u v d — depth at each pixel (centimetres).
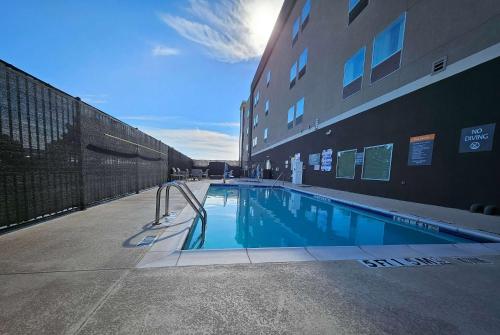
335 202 775
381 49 808
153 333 127
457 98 560
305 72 1455
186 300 160
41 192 365
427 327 138
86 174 496
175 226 360
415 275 213
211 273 204
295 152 1608
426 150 638
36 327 129
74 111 450
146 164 909
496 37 487
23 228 332
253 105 3259
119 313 143
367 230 519
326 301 164
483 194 509
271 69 2298
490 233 353
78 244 271
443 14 593
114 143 629
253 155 3181
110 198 612
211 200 917
